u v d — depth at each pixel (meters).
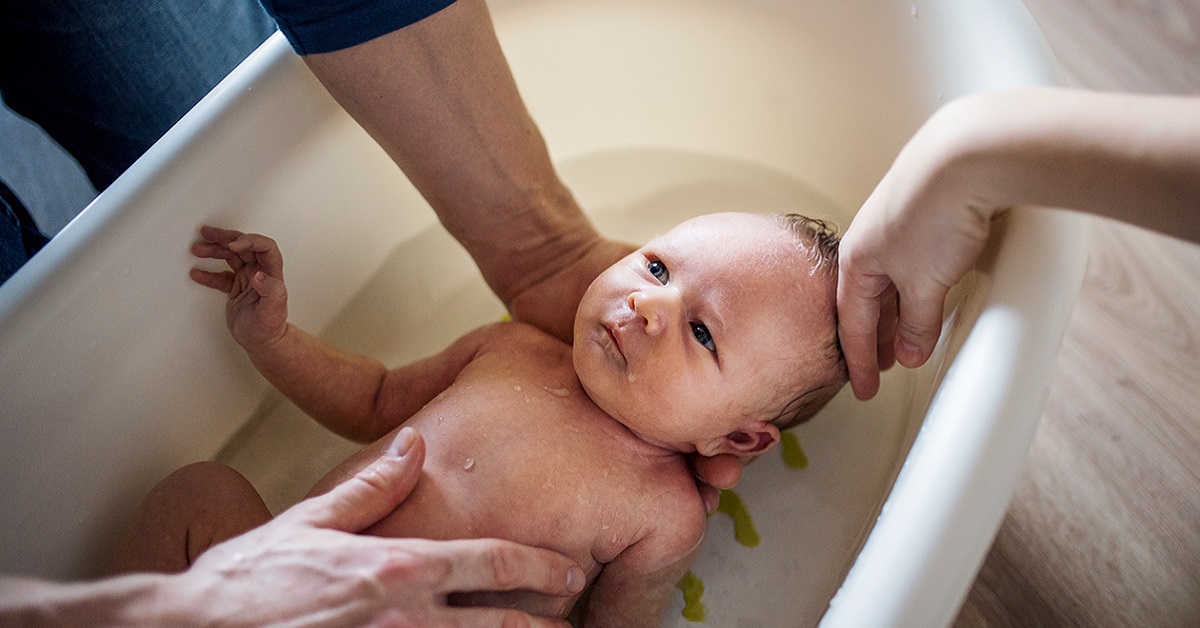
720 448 0.98
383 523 0.85
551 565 0.81
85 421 0.87
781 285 0.92
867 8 1.06
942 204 0.66
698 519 0.96
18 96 1.19
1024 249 0.75
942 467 0.68
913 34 1.01
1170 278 1.36
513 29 1.18
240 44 1.33
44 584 0.65
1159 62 1.54
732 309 0.91
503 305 1.25
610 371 0.92
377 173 1.13
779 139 1.26
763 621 0.99
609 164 1.36
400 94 0.91
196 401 0.99
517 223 1.06
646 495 0.94
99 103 1.17
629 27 1.22
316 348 0.99
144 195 0.88
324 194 1.07
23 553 0.83
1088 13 1.63
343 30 0.84
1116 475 1.19
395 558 0.69
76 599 0.63
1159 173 0.54
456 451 0.91
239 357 1.03
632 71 1.27
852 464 1.08
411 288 1.23
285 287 0.96
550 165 1.07
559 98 1.29
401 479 0.82
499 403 0.95
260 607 0.65
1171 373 1.27
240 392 1.04
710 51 1.22
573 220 1.10
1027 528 1.15
